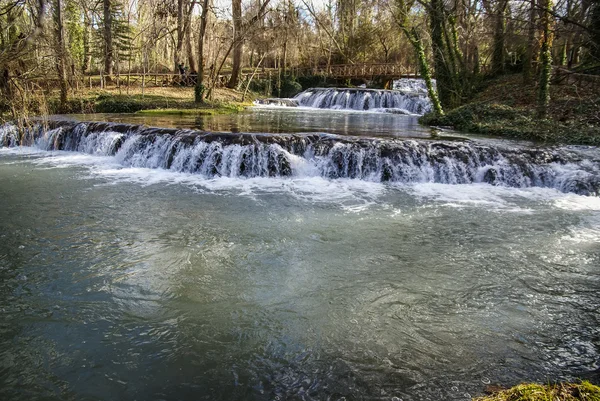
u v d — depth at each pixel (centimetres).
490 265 561
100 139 1230
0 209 754
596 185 905
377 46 4172
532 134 1309
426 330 415
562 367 359
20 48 1216
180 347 390
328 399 326
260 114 2036
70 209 766
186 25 2712
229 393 335
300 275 530
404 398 325
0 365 363
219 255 584
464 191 930
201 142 1057
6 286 490
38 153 1259
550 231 687
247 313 446
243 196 866
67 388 340
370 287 501
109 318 432
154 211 763
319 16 4253
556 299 475
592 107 1172
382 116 2162
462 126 1598
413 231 683
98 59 3456
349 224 712
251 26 2480
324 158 1034
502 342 395
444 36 2081
